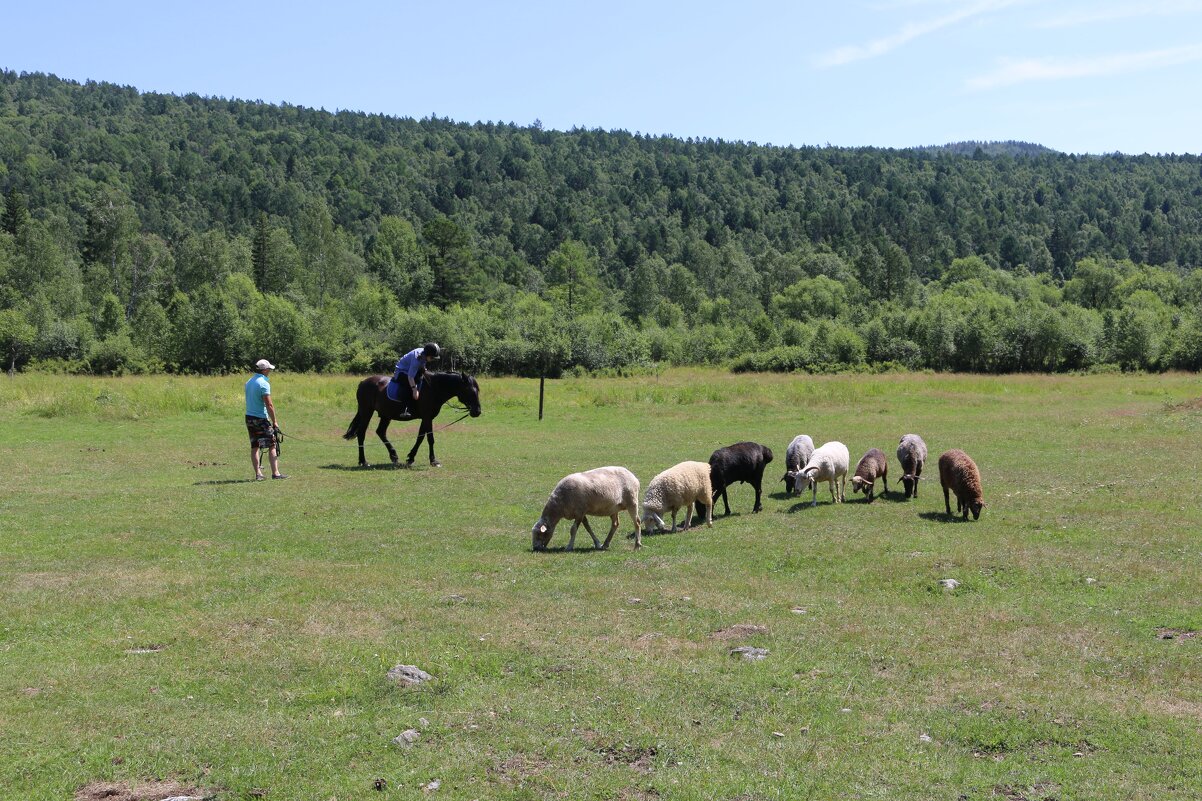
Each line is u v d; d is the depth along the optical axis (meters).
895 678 8.40
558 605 10.72
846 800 6.18
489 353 74.62
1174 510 16.23
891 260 139.62
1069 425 32.69
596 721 7.44
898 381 56.06
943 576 11.92
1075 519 15.69
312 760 6.78
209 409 36.94
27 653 8.99
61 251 121.19
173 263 123.25
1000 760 6.82
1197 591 11.06
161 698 7.90
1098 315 88.62
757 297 149.62
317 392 44.91
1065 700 7.83
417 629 9.80
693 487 15.30
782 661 8.80
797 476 17.11
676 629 9.84
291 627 9.83
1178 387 52.31
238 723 7.38
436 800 6.21
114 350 72.69
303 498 18.41
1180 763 6.68
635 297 132.50
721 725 7.37
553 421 36.38
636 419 37.12
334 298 112.00
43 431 30.48
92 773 6.57
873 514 16.47
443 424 34.88
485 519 16.45
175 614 10.31
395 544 14.30
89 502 17.73
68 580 11.75
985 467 22.56
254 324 75.88
